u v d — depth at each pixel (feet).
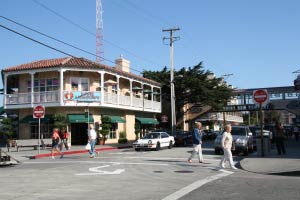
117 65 160.76
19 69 121.08
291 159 57.88
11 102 122.93
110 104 125.49
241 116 385.91
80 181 39.96
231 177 42.37
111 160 63.82
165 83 182.39
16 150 98.37
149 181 39.68
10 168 54.44
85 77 124.57
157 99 184.14
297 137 148.87
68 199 30.22
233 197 30.17
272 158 60.29
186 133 123.95
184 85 180.86
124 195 31.73
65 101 116.06
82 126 124.77
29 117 122.31
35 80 124.88
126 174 45.42
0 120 119.96
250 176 43.32
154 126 171.22
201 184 37.22
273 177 42.47
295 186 35.35
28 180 41.09
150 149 94.84
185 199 29.66
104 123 122.11
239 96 252.01
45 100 118.32
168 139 98.73
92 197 30.99
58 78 121.49
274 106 225.97
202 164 56.34
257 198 29.58
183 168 51.26
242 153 79.20
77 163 59.41
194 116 215.92
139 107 148.46
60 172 48.01
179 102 188.14
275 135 70.38
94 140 71.82
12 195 32.09
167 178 41.86
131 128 149.18
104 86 131.23
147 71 188.75
